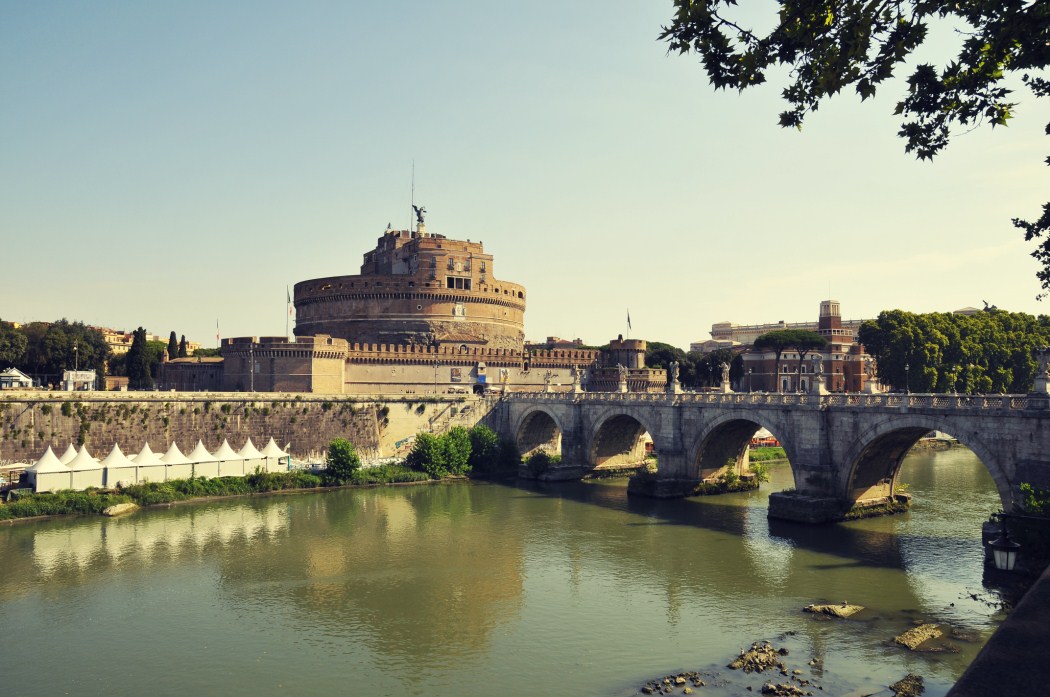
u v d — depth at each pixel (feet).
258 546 220.23
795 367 558.56
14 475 267.39
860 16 58.23
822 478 239.91
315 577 191.72
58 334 465.47
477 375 466.70
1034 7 55.93
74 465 266.98
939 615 157.99
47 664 140.56
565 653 144.36
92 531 235.20
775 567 195.52
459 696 127.03
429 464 345.72
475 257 510.99
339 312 498.69
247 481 303.68
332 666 139.64
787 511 245.04
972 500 278.87
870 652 139.95
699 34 61.72
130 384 484.74
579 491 318.24
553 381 500.74
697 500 292.81
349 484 324.60
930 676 128.67
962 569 190.08
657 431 308.40
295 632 155.94
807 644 144.97
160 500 274.98
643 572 194.39
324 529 242.37
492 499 298.76
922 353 447.01
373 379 435.12
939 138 67.05
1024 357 475.72
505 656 143.33
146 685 132.16
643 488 303.07
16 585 183.83
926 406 210.18
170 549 216.13
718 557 206.69
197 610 168.35
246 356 406.00
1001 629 35.32
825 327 590.96
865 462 239.91
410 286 488.85
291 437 347.56
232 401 332.19
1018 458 187.21
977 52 62.18
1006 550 73.82
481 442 364.58
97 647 148.25
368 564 203.00
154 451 308.60
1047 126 75.72
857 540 219.61
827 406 241.35
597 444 359.46
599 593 178.91
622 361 524.93
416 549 217.97
